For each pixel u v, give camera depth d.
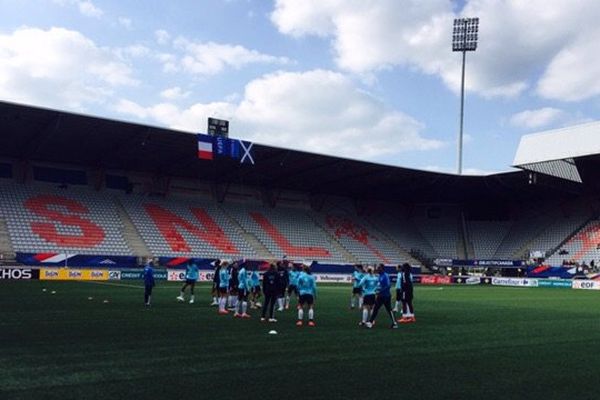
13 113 35.38
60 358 10.47
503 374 10.01
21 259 38.78
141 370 9.56
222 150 41.19
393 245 64.81
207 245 50.72
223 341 13.02
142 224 49.50
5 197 44.88
